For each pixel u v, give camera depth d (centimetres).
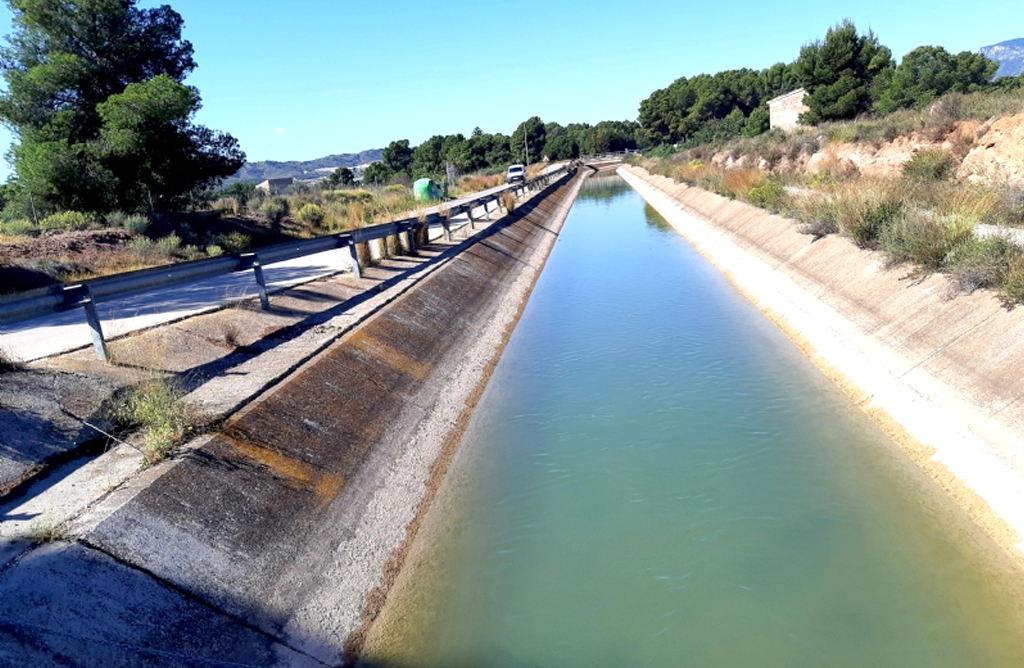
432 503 924
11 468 657
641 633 665
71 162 2652
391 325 1340
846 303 1450
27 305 799
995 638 620
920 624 647
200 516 660
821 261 1723
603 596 720
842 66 4544
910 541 766
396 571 769
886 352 1195
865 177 2366
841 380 1226
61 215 2542
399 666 632
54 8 2853
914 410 1016
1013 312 997
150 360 940
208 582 604
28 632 480
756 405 1168
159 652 523
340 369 1071
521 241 2902
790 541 788
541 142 12412
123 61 2983
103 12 2925
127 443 739
